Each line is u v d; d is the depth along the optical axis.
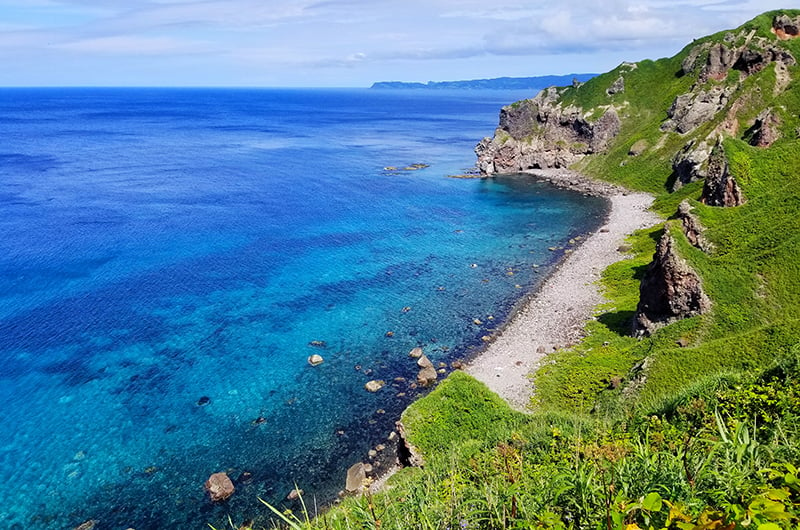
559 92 166.12
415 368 52.41
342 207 115.06
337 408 46.28
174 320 62.03
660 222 93.19
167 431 43.03
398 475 33.22
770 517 5.94
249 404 46.72
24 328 58.88
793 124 100.75
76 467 38.97
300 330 60.12
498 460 17.83
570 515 9.69
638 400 35.34
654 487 9.46
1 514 34.88
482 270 77.81
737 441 10.72
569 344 53.88
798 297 45.97
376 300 68.00
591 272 73.44
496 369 50.91
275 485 37.72
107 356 53.97
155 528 34.12
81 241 88.75
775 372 22.36
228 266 79.38
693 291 48.72
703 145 108.12
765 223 56.38
